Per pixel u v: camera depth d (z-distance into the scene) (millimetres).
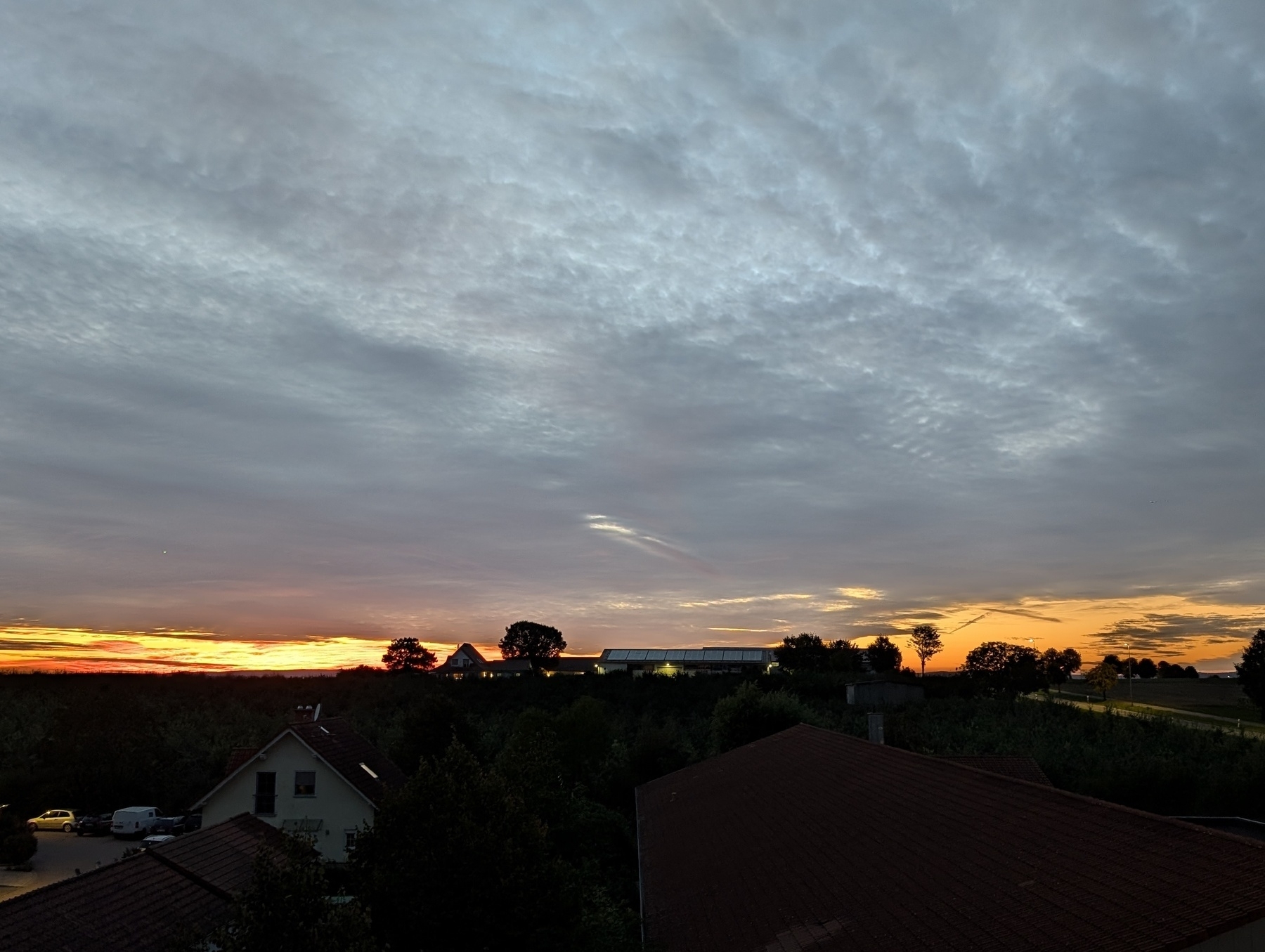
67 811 41969
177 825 40625
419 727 40469
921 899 11656
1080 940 8891
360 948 10492
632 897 23094
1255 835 25906
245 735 50656
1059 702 70625
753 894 15031
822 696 73875
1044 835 12172
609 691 76125
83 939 12625
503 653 126062
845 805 17891
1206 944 8102
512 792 14836
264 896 10641
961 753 44688
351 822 29797
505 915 12977
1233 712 73062
